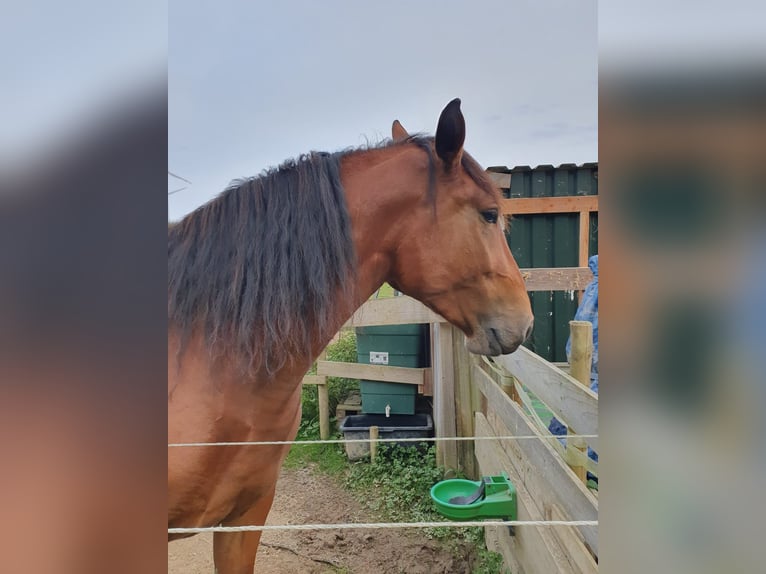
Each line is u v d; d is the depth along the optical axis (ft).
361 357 9.61
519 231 8.84
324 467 8.91
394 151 3.89
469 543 6.68
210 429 3.52
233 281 3.51
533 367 5.14
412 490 7.91
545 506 4.57
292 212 3.61
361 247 3.77
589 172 8.80
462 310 4.00
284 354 3.57
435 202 3.84
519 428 5.32
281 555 6.54
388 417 9.41
